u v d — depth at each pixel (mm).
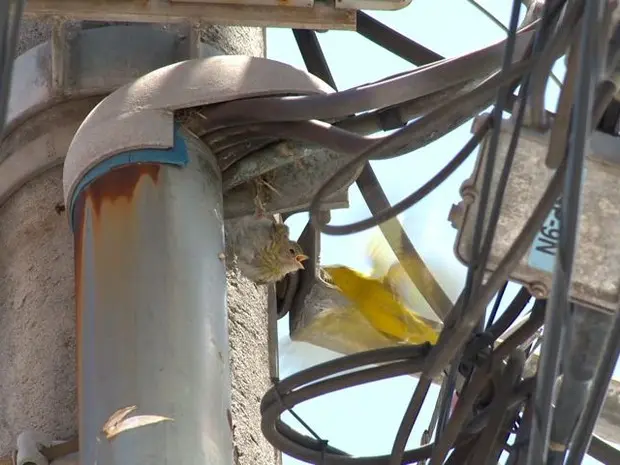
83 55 9242
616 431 9703
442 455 7918
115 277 7559
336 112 7891
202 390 7324
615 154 6785
